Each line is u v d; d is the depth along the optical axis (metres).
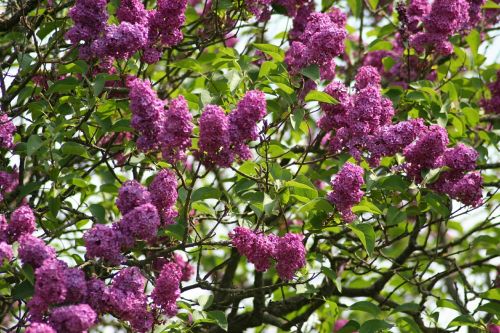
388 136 5.78
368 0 8.79
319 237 6.60
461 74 8.28
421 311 6.93
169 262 5.70
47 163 5.85
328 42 5.76
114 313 4.93
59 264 4.71
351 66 8.52
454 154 6.04
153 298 5.13
